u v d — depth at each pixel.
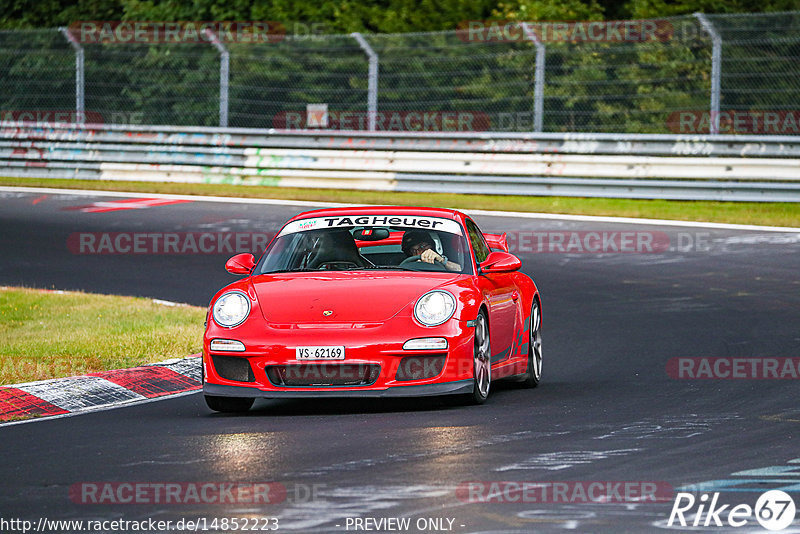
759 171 75.12
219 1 112.38
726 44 86.56
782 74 85.00
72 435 26.25
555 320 45.34
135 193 85.12
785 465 21.91
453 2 108.12
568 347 40.34
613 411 28.34
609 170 78.31
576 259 58.94
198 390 33.53
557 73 92.00
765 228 67.00
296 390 27.92
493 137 82.44
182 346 38.47
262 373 28.06
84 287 53.59
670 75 88.88
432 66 94.19
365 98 96.06
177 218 73.31
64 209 77.44
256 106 99.06
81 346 38.16
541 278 54.41
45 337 40.22
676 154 78.75
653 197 77.00
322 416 28.34
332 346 27.77
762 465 21.92
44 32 101.38
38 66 104.00
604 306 47.78
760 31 87.62
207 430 26.53
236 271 32.28
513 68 92.12
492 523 18.00
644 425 26.27
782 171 74.62
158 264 59.28
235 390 28.36
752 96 87.88
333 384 28.02
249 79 99.25
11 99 105.00
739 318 44.41
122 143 94.38
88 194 84.81
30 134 93.62
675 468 21.69
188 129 90.12
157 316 44.62
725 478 20.86
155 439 25.44
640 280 53.38
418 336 27.97
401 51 94.38
